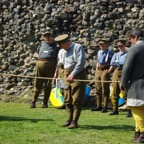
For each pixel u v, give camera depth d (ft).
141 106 32.22
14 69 65.41
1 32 66.59
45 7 63.41
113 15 60.44
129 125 40.81
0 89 65.10
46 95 55.93
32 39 64.34
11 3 65.72
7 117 45.03
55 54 56.34
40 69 55.93
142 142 32.55
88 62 61.16
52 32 62.59
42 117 45.29
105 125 40.63
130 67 32.17
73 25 62.18
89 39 61.31
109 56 52.47
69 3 62.85
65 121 42.06
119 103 53.98
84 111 52.75
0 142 32.45
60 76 50.37
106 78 51.93
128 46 58.29
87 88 57.62
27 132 36.29
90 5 61.57
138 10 59.67
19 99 62.34
